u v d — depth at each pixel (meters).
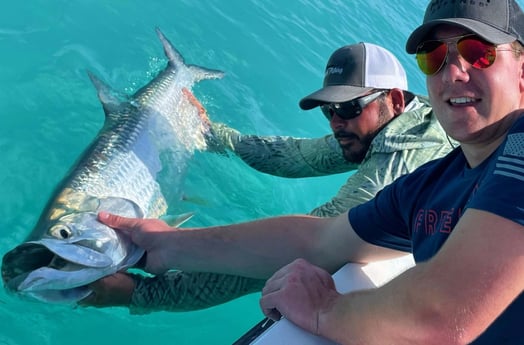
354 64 3.53
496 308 1.47
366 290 1.88
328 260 2.62
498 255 1.45
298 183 5.12
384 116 3.57
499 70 1.86
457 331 1.51
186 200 4.27
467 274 1.48
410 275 1.66
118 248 3.01
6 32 4.96
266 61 6.50
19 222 3.57
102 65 5.18
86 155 3.57
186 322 3.42
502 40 1.84
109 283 3.02
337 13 8.62
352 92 3.48
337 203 3.25
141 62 5.48
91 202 3.21
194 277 3.12
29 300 2.83
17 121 4.22
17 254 2.79
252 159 4.77
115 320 3.25
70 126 4.42
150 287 3.09
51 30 5.23
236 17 6.91
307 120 6.11
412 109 3.78
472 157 2.01
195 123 4.70
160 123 4.26
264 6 7.43
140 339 3.24
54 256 2.91
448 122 1.96
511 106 1.90
